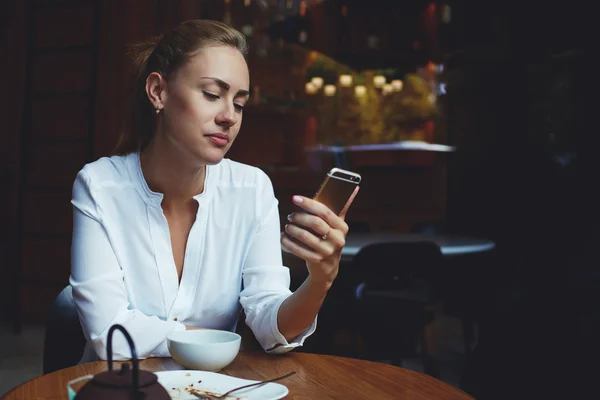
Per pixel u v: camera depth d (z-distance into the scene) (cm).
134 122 141
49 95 481
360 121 820
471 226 698
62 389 95
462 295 366
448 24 691
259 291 138
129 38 456
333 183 107
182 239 141
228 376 97
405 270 282
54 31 480
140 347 117
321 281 115
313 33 691
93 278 125
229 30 129
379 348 291
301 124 792
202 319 143
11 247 495
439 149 709
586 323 186
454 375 341
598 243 294
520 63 667
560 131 629
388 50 689
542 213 621
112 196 135
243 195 145
